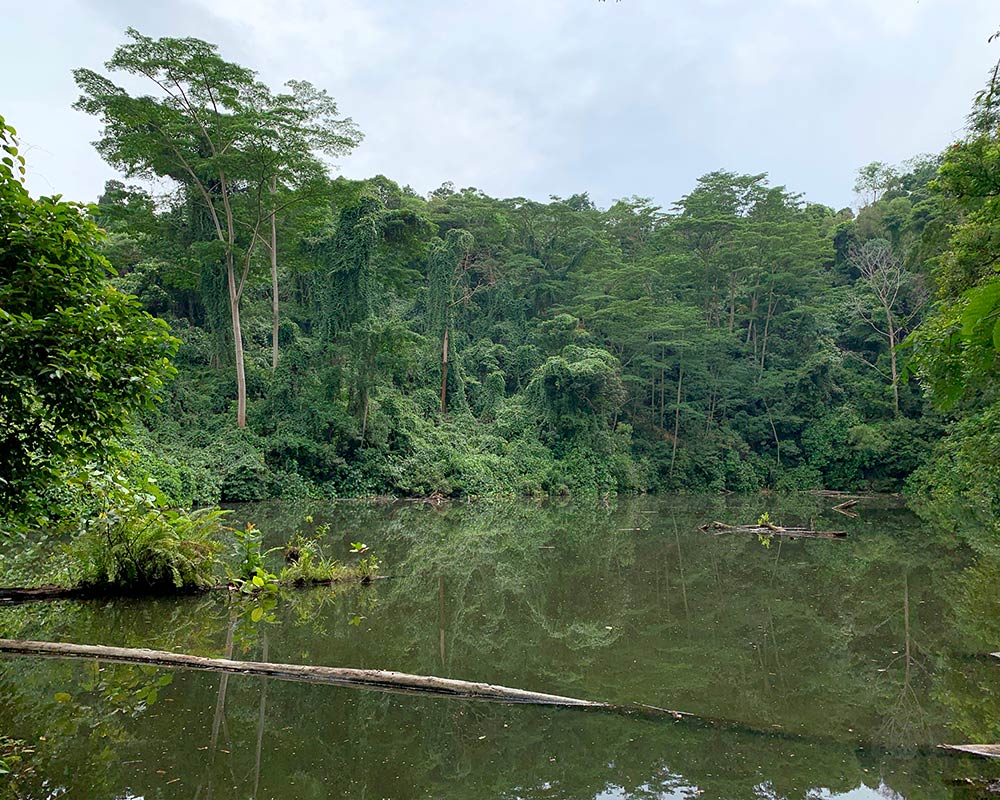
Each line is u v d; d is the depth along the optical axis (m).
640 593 9.20
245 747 3.90
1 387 3.46
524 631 7.07
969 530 16.25
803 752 4.04
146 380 4.21
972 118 8.86
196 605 7.56
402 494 24.70
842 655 6.23
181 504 15.87
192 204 23.94
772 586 9.66
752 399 37.12
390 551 12.44
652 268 36.91
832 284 42.38
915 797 3.45
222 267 24.77
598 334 38.06
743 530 16.55
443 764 3.75
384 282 31.36
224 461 19.86
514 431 31.19
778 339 38.88
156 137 20.42
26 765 3.59
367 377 24.28
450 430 29.66
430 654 6.06
